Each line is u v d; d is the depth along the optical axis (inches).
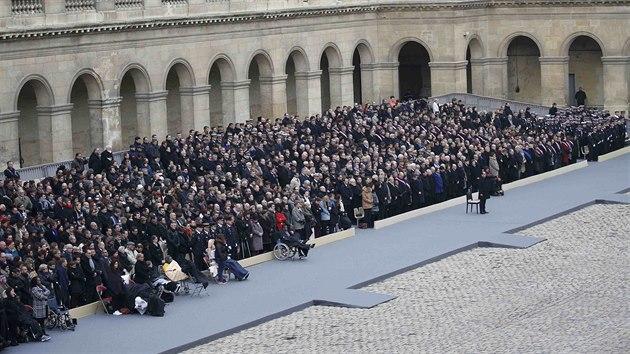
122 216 2679.6
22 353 2233.0
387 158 3388.3
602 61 4485.7
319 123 3641.7
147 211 2669.8
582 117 4131.4
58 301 2395.4
